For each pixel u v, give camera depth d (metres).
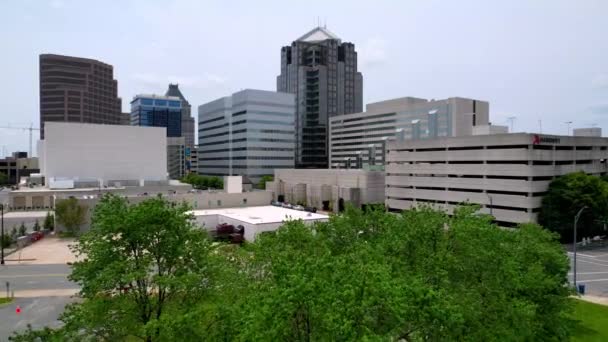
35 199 102.62
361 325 14.98
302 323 15.55
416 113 157.62
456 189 88.00
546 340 27.70
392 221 31.17
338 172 120.00
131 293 20.28
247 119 181.12
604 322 35.84
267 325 14.93
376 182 111.50
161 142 128.50
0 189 172.62
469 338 19.59
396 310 15.11
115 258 20.09
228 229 73.69
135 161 125.25
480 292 22.53
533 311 22.33
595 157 88.12
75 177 117.44
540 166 76.06
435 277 22.28
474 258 23.61
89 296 19.53
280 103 188.12
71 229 78.38
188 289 20.27
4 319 37.34
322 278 16.62
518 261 27.25
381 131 177.75
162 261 21.03
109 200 22.47
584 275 52.94
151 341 19.05
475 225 26.03
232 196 97.38
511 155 77.75
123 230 19.91
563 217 71.88
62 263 58.31
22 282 49.00
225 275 21.92
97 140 120.38
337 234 32.09
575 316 37.03
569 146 82.50
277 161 187.62
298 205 116.88
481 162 83.25
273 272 19.28
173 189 114.56
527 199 74.69
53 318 37.66
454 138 88.56
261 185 162.38
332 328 14.09
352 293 15.09
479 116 135.00
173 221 20.77
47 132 115.06
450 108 132.12
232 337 17.56
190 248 21.38
